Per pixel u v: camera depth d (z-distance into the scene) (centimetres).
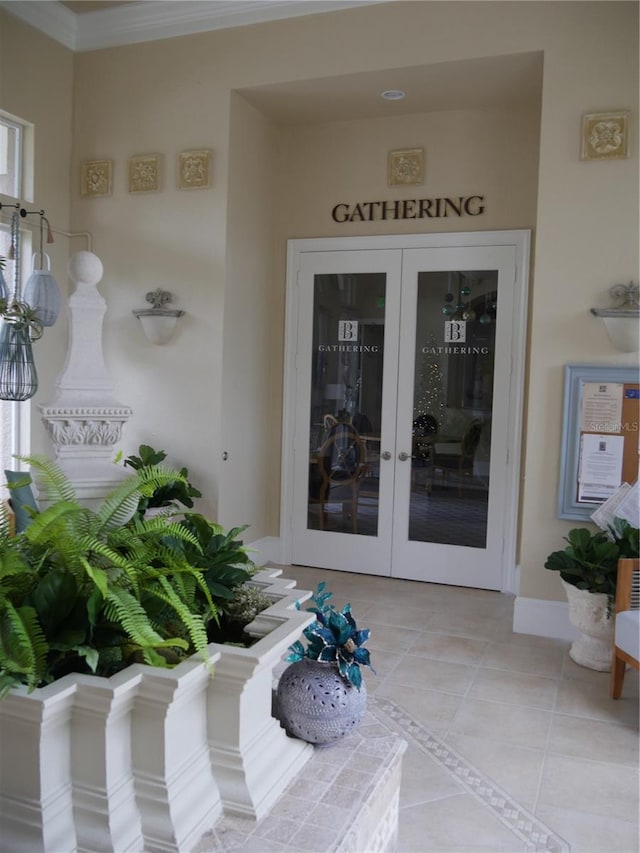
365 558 530
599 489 396
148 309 478
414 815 238
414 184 504
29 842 140
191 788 154
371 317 521
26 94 471
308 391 541
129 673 146
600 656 362
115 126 500
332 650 184
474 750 282
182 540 199
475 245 489
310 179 531
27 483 195
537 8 400
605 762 275
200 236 479
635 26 384
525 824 234
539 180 399
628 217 386
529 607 412
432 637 405
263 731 170
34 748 141
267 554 552
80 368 230
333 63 444
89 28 496
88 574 156
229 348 486
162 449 494
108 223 504
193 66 477
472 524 502
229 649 159
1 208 451
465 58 415
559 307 398
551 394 403
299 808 158
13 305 373
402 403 515
